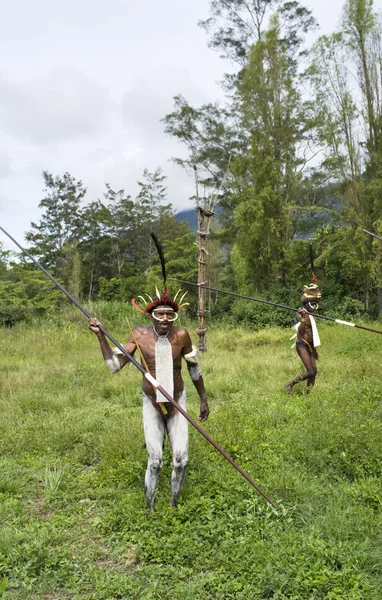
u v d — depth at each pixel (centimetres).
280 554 396
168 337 537
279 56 2558
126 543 444
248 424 694
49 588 389
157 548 427
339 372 1030
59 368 1189
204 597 369
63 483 570
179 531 447
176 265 3120
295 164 2591
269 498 481
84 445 686
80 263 3919
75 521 491
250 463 573
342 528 432
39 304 3281
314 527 434
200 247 1412
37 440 696
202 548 424
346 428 616
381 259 2238
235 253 2819
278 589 368
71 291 3575
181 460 500
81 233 4575
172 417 528
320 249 2547
